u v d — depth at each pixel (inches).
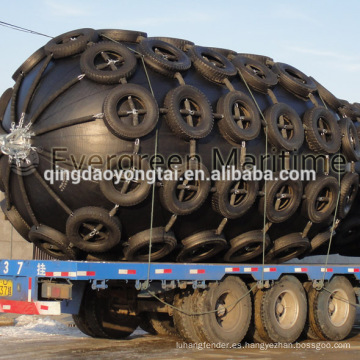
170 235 404.2
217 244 423.8
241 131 409.1
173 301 420.5
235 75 434.0
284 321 447.8
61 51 406.3
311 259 582.2
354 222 512.1
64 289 369.4
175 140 392.2
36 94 402.0
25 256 709.9
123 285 419.8
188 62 415.8
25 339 445.7
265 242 444.5
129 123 379.9
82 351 394.6
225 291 416.5
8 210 434.9
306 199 449.4
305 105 465.4
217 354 387.9
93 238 398.9
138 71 400.2
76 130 383.9
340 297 482.6
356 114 525.3
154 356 376.5
